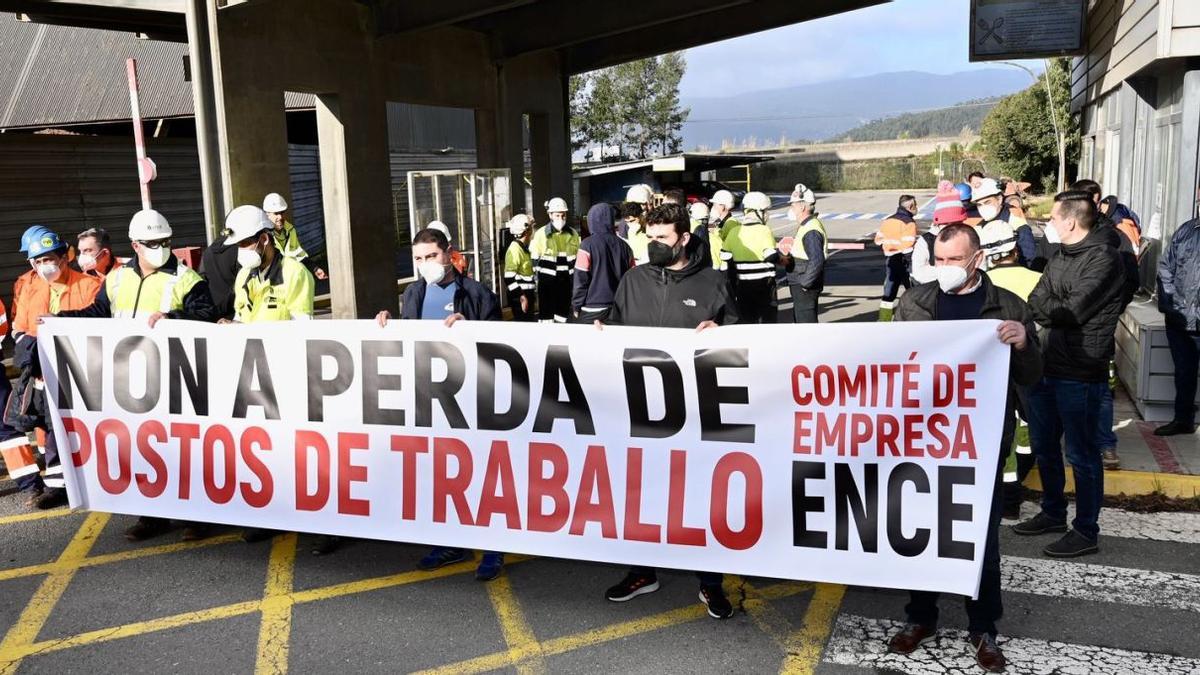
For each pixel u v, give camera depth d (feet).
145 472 17.49
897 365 13.38
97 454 17.70
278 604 15.67
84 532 19.34
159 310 18.31
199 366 16.87
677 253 14.80
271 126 36.81
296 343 16.29
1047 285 16.34
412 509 16.07
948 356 13.17
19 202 44.42
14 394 20.42
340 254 42.06
